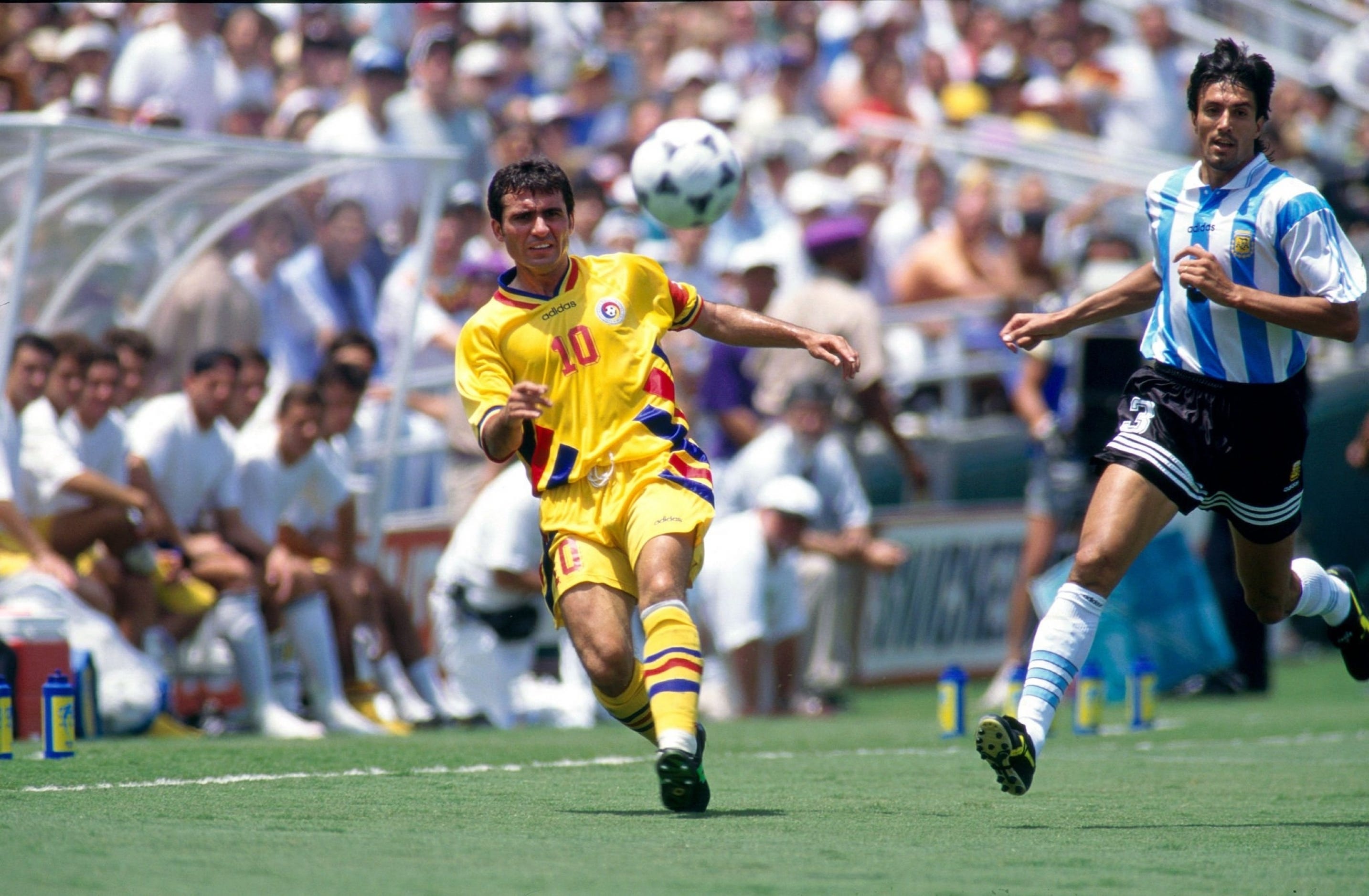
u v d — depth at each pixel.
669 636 15.61
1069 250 52.34
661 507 16.03
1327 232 16.12
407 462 39.00
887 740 27.80
